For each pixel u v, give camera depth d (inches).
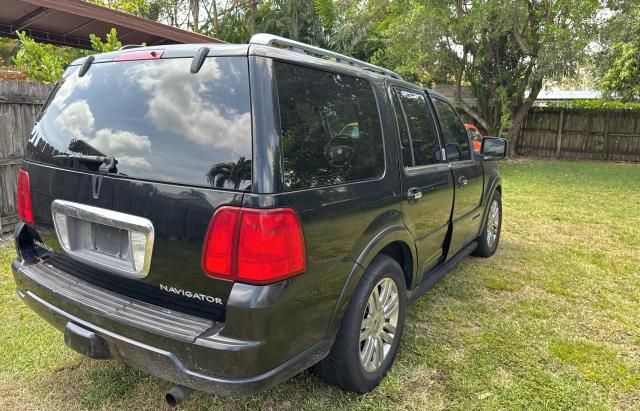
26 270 97.5
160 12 780.6
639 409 99.3
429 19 502.9
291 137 76.8
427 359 116.4
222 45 80.9
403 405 99.0
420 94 136.1
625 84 582.9
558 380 108.7
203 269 73.2
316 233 78.9
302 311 78.0
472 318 140.3
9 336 121.3
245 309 70.1
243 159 71.6
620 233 242.7
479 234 185.0
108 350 83.2
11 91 201.5
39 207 96.3
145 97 83.3
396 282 108.4
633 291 163.8
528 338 128.4
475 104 686.5
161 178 76.7
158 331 74.0
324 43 626.2
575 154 676.7
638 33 489.4
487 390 104.6
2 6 285.0
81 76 96.7
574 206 310.5
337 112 90.4
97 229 86.7
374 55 622.8
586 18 491.8
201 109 76.8
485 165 180.9
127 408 95.8
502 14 488.1
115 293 86.8
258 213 69.7
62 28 336.8
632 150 646.5
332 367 95.6
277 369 75.4
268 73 75.8
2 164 200.5
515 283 169.9
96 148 85.4
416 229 116.4
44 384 102.8
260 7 630.5
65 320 87.1
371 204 94.4
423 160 125.9
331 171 85.2
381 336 106.0
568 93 1008.9
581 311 146.7
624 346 125.3
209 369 71.8
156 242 77.3
